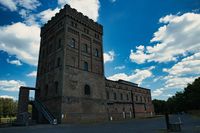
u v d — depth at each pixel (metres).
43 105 36.47
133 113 58.81
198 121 25.62
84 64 39.16
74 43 38.41
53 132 16.34
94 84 39.66
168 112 15.38
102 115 38.75
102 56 44.97
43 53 44.53
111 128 19.31
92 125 25.17
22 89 36.59
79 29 40.69
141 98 66.81
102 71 43.53
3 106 91.00
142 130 16.30
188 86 87.44
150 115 68.56
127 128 18.94
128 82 66.25
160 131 14.74
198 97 73.75
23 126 25.19
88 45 41.97
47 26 45.38
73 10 40.38
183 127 17.22
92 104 37.28
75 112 32.94
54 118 31.62
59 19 40.25
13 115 92.44
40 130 18.78
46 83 38.72
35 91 40.59
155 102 97.75
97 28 46.22
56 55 37.78
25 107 35.75
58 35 39.47
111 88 53.25
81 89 36.00
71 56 36.53
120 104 53.97
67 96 32.66
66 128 20.72
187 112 87.25
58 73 35.00
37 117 37.31
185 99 88.81
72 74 35.22
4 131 18.20
